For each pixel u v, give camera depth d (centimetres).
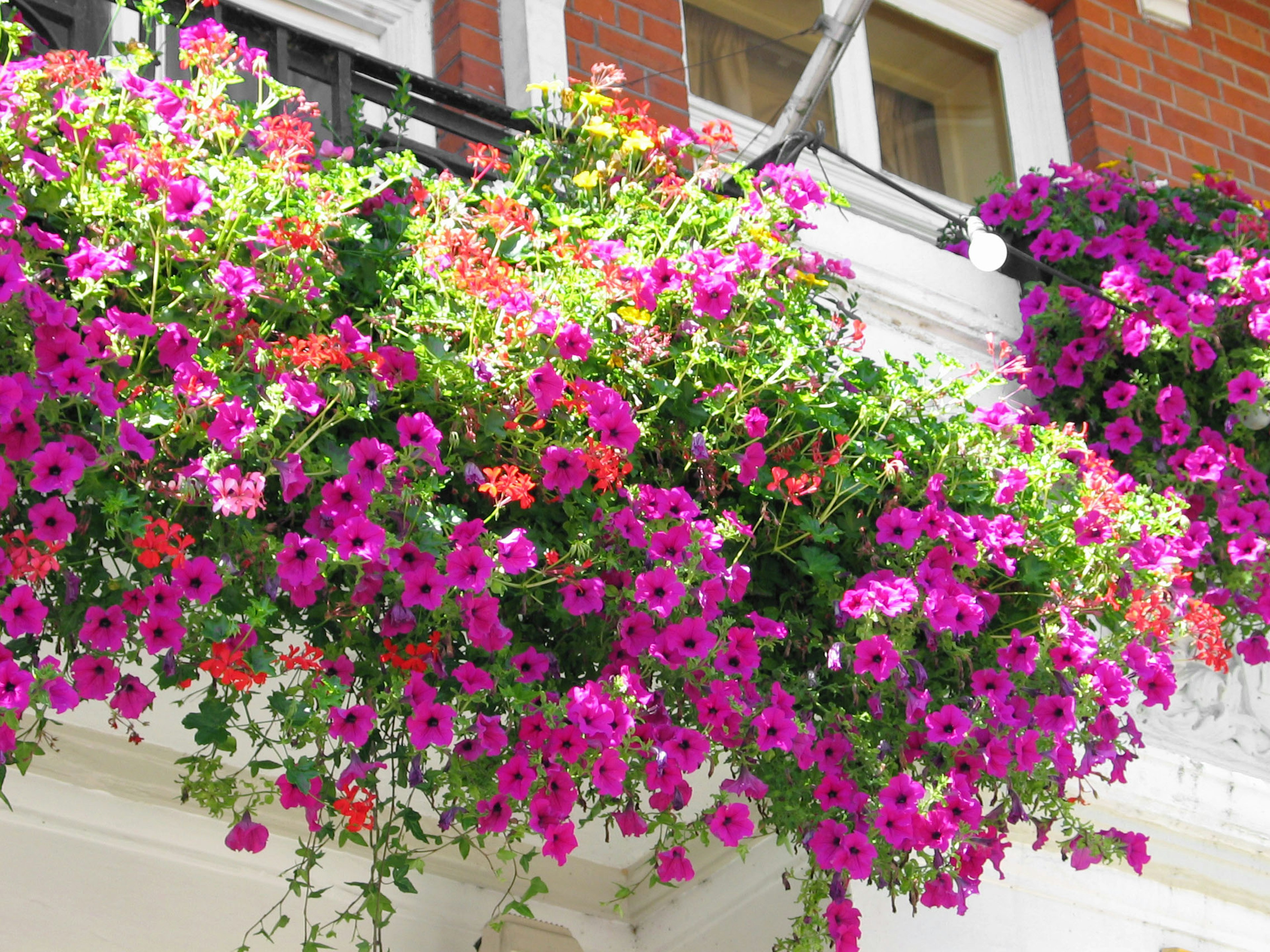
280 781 270
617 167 380
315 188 299
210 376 260
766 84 634
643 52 551
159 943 329
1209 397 470
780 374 328
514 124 462
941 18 684
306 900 304
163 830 333
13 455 247
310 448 281
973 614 323
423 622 283
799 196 371
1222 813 443
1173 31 699
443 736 267
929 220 648
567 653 309
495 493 280
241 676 258
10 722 238
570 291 320
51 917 318
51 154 279
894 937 379
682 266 342
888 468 327
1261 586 441
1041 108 675
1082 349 463
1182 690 463
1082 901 422
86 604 262
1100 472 363
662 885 403
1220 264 476
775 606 337
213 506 257
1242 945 450
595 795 307
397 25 528
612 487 309
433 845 363
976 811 312
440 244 304
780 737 300
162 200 274
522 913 314
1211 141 684
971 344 471
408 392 297
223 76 298
